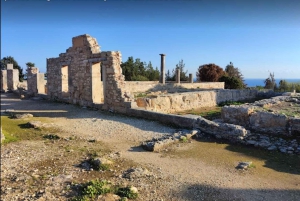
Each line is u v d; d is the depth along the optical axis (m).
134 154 8.00
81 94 18.47
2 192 5.52
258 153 7.98
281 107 13.08
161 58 31.70
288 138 9.19
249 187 5.68
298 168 6.77
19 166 7.06
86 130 11.16
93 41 17.56
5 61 54.50
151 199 5.16
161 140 8.86
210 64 45.06
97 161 6.98
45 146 8.88
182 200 5.11
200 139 9.48
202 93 19.17
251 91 25.25
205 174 6.41
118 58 15.34
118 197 5.19
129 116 13.65
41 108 17.81
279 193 5.39
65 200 5.16
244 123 10.79
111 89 15.25
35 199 5.20
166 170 6.68
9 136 10.02
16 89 33.41
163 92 25.77
